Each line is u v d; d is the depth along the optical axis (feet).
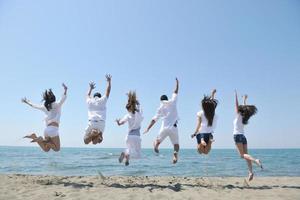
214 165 88.89
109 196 21.65
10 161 102.68
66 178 31.96
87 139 25.76
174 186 26.14
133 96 25.63
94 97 26.53
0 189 24.11
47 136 25.59
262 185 28.55
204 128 25.75
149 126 25.96
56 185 26.09
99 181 29.68
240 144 26.11
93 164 90.68
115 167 77.77
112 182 28.96
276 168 72.54
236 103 26.73
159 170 69.00
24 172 61.26
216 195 22.52
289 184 29.53
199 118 26.03
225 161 118.62
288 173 57.82
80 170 67.46
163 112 26.20
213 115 25.76
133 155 24.99
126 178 32.89
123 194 22.34
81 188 24.56
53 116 25.95
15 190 23.73
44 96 25.75
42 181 28.58
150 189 24.40
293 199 21.49
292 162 106.93
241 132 26.35
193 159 140.26
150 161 114.83
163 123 26.14
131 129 25.48
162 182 29.43
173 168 75.77
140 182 29.27
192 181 30.73
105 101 26.13
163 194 22.54
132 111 25.38
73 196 21.54
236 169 71.36
